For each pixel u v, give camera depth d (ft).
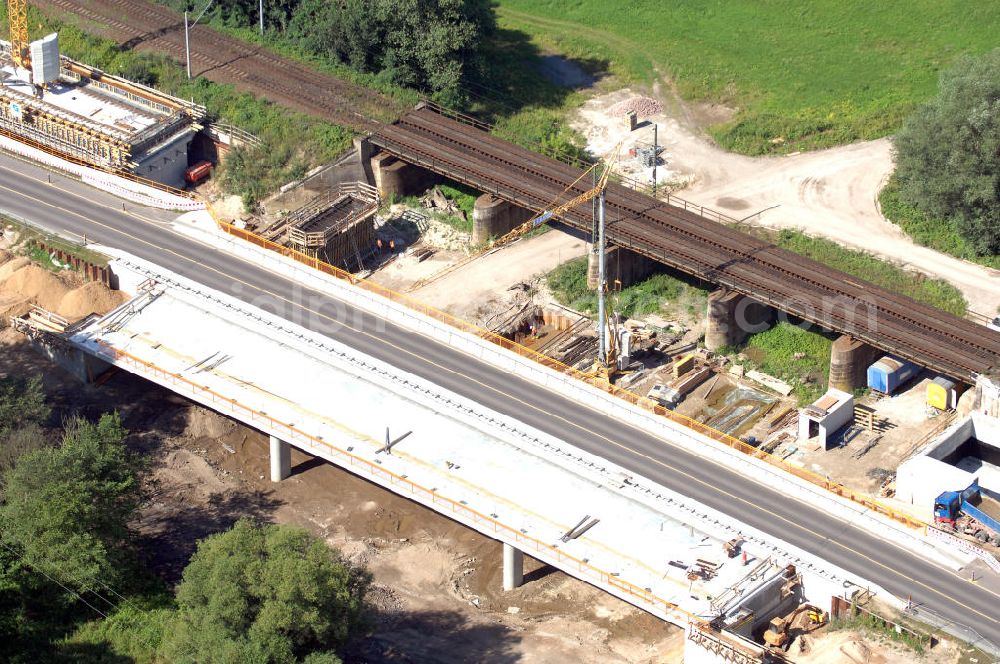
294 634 448.24
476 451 523.29
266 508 541.75
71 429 538.06
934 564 482.28
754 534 488.85
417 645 482.69
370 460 517.55
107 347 572.10
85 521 483.10
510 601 501.56
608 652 478.18
